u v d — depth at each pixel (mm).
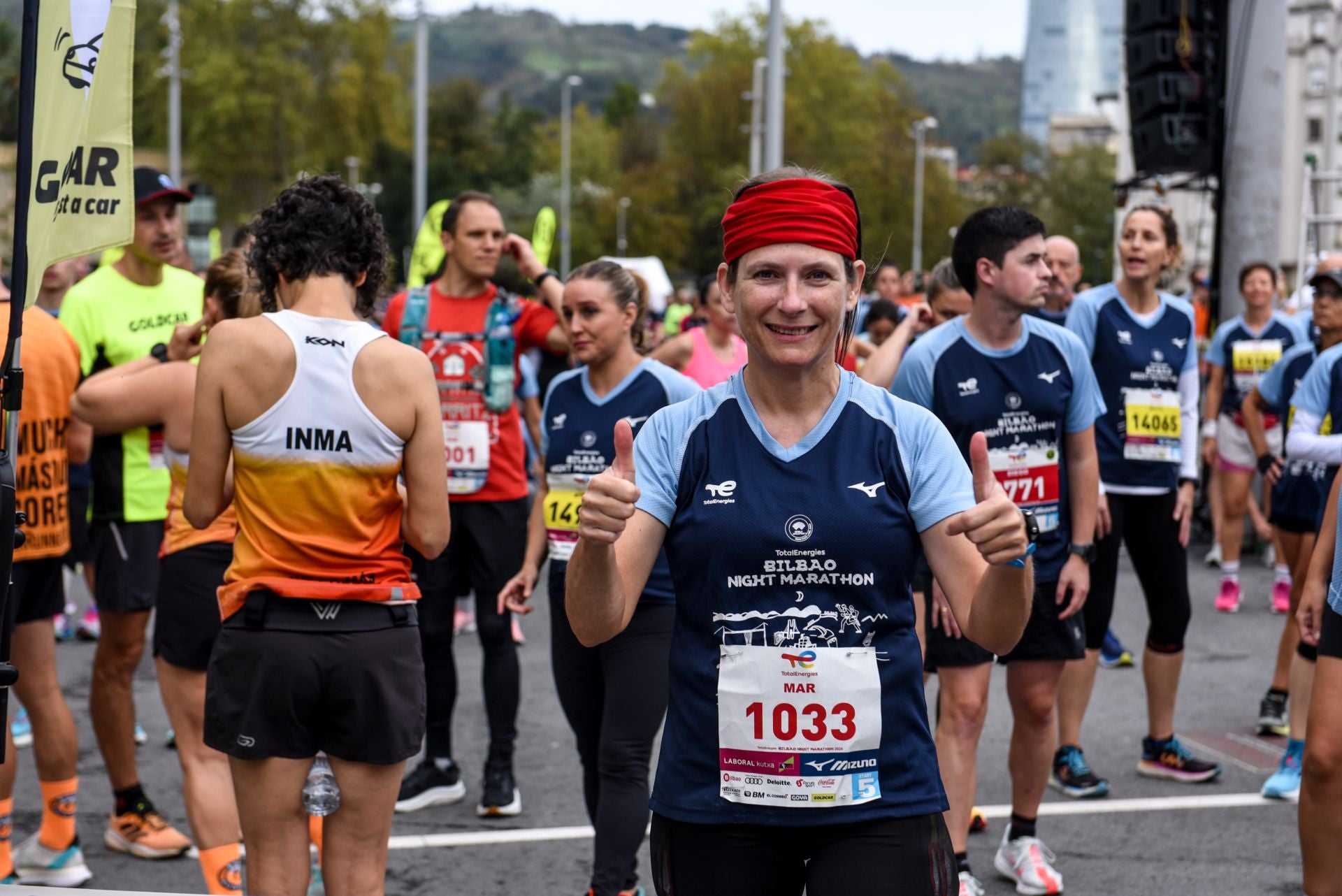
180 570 4145
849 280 2475
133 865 4742
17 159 2955
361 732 3189
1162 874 4656
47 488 4426
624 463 2344
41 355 4391
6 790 4223
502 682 5367
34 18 2973
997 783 5648
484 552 5438
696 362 6426
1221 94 11523
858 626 2391
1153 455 5539
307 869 3252
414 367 3227
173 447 4238
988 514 2205
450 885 4594
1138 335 5570
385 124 64875
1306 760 3545
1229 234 11672
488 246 5582
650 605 4277
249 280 3645
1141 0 11508
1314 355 6883
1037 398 4309
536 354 10719
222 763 4141
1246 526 11320
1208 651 7945
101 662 4820
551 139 112250
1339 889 3543
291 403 3127
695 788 2428
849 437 2434
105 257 5730
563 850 4938
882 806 2385
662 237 79062
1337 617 3551
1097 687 7172
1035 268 4211
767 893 2422
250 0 60750
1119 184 12141
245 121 61219
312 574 3156
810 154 77188
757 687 2385
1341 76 65250
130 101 3203
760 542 2383
